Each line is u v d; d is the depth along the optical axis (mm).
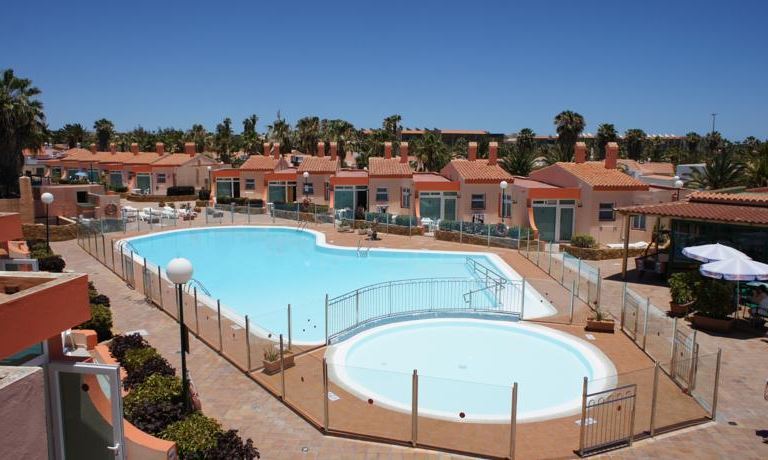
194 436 8734
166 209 43500
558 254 23375
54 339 7230
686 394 12305
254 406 11977
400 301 20641
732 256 18328
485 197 37531
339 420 10883
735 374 14055
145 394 10078
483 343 17250
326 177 46062
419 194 37750
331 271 28219
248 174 50312
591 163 37094
